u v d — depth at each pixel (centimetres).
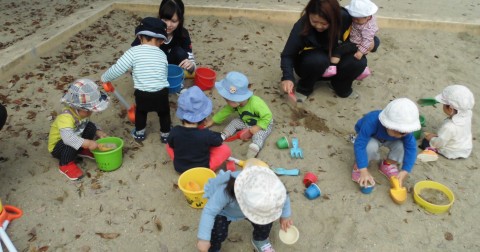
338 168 347
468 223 300
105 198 305
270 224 248
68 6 649
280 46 566
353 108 435
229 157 336
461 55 560
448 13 657
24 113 394
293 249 274
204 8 637
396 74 508
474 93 471
